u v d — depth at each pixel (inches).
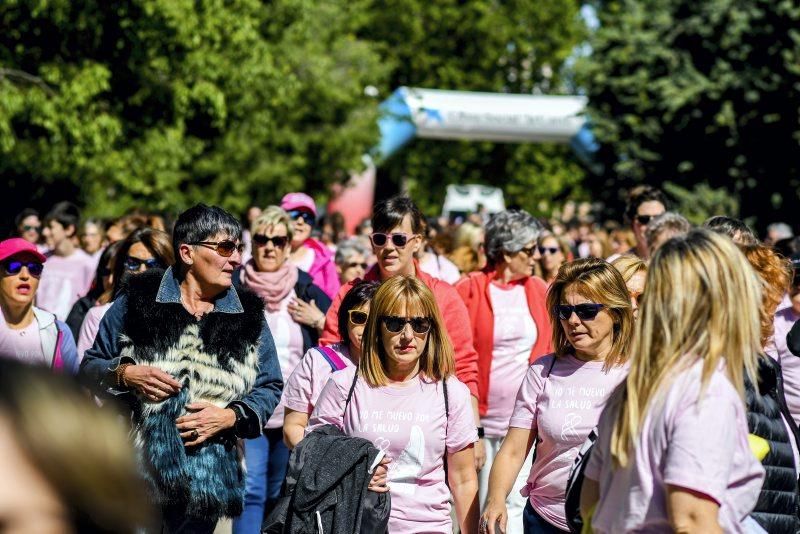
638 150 1233.4
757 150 1165.1
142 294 239.8
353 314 259.4
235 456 244.5
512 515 294.8
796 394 270.1
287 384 268.4
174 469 231.8
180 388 235.6
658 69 1224.2
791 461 179.9
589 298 218.1
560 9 2034.9
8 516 63.2
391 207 290.7
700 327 147.8
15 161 866.8
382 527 212.1
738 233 275.0
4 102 727.1
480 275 337.1
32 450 63.7
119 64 825.5
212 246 239.8
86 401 65.7
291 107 1262.3
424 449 221.9
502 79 2018.9
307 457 212.5
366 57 1433.3
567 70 1990.7
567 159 2025.1
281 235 340.2
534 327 331.3
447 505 225.1
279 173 1268.5
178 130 882.8
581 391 221.8
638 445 147.4
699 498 140.8
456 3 2014.0
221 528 362.6
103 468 65.1
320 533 208.4
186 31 796.0
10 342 275.7
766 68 1139.9
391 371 226.7
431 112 1421.0
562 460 222.5
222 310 243.1
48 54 784.3
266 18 1029.2
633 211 387.9
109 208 1023.6
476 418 288.4
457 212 1481.3
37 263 275.4
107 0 764.0
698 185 1176.8
